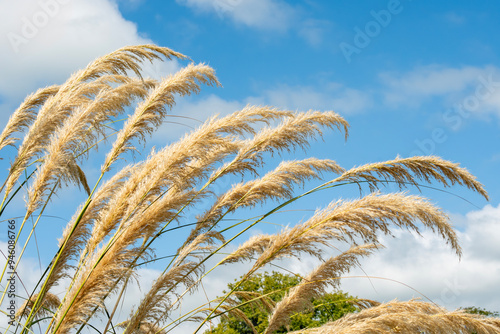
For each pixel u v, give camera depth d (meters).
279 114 4.14
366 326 2.84
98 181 4.04
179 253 4.29
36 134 4.08
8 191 4.20
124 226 3.75
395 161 3.53
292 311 4.14
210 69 4.14
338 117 4.01
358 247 4.27
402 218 3.23
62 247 3.75
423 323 2.89
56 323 3.33
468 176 3.32
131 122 4.04
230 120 3.96
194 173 4.12
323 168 4.22
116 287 3.84
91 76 4.46
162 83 4.11
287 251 3.73
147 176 4.02
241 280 4.12
